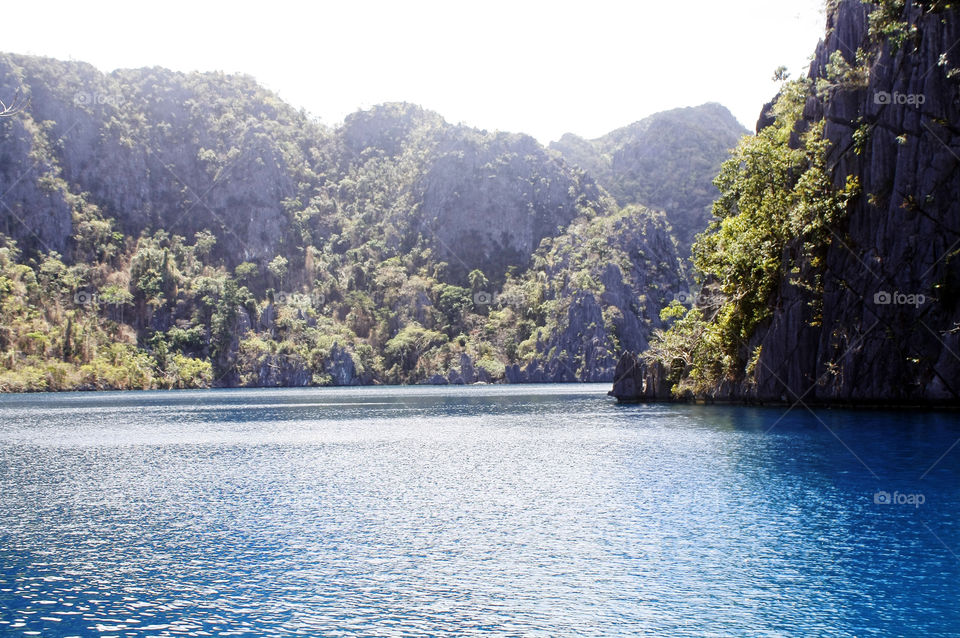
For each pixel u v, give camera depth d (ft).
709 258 320.50
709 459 161.07
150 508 123.75
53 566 91.30
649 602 76.95
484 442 211.00
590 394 549.95
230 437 240.32
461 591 80.79
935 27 232.12
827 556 90.02
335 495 132.36
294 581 84.74
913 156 234.38
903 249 235.61
